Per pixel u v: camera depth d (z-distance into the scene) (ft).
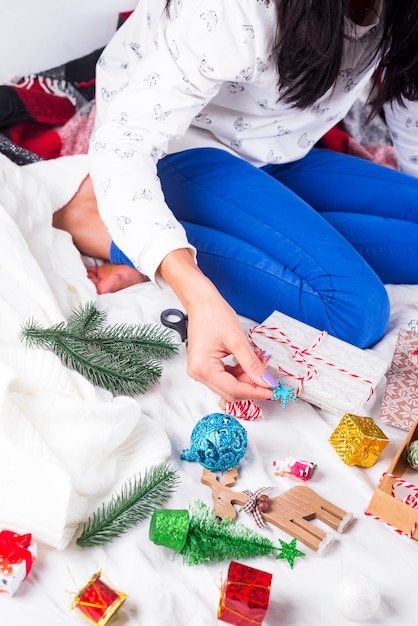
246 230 4.73
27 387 3.66
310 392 4.00
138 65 4.35
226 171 4.86
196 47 4.01
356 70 4.59
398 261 5.28
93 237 5.17
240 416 4.02
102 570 3.22
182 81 4.12
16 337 4.03
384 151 6.81
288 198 4.81
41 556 3.24
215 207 4.81
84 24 6.38
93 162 4.26
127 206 4.01
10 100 5.98
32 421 3.49
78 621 3.02
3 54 6.20
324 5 3.65
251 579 3.01
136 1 6.45
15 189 4.77
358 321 4.50
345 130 6.80
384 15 4.20
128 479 3.57
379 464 3.94
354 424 3.79
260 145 4.97
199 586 3.22
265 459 3.87
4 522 3.26
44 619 3.02
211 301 3.81
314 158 5.60
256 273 4.64
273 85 4.37
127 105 4.23
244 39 3.97
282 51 3.97
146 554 3.29
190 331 3.82
